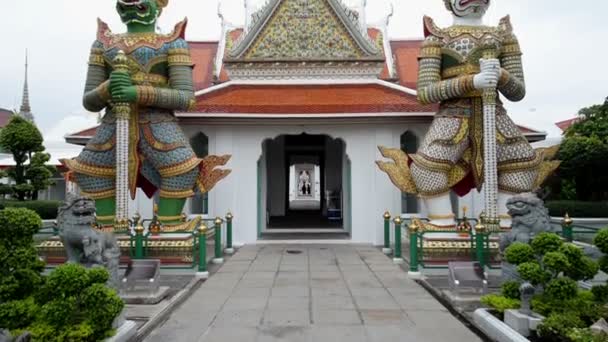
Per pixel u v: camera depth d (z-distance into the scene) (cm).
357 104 1827
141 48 1398
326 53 2006
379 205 1873
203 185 1510
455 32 1387
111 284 971
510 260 828
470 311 937
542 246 809
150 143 1405
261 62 1992
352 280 1238
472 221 1797
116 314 691
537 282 769
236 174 1881
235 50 2005
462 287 995
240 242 1872
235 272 1347
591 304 778
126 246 1327
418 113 1783
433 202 1384
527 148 1364
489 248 1266
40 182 2538
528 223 984
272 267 1419
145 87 1335
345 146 1970
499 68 1266
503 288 852
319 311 948
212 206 1872
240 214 1880
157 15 1520
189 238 1352
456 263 1046
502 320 818
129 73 1352
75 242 947
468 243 1286
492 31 1379
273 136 1897
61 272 661
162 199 1427
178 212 1439
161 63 1428
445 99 1368
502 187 1368
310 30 2011
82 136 1875
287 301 1027
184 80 1427
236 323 872
